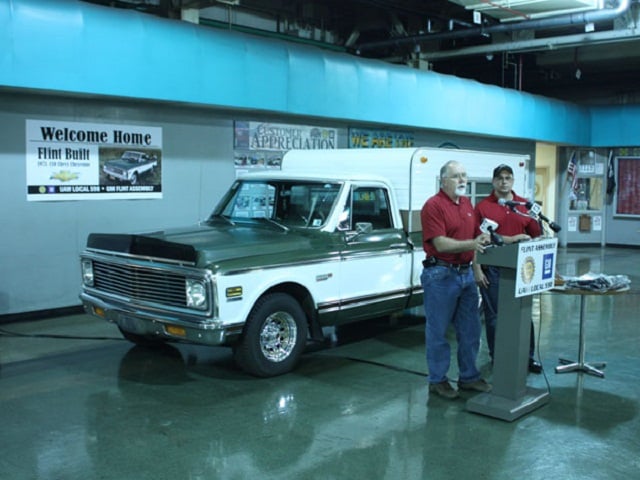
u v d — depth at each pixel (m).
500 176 5.78
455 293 5.34
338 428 4.78
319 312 6.26
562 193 17.83
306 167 8.00
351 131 11.91
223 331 5.40
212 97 8.95
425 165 7.24
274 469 4.10
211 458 4.25
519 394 5.14
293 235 6.29
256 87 9.47
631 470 4.13
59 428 4.73
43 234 8.23
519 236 5.33
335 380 5.89
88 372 6.07
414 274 7.19
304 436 4.62
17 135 7.91
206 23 11.41
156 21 8.37
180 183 9.48
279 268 5.83
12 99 7.83
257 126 10.33
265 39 9.74
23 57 7.18
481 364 6.50
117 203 8.84
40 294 8.28
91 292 6.47
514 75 16.19
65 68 7.51
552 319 8.58
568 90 18.48
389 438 4.61
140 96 8.21
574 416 5.06
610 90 17.91
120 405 5.21
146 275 5.83
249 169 10.30
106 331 7.69
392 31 13.71
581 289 5.76
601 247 17.69
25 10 7.16
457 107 13.10
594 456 4.34
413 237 7.18
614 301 9.89
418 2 12.76
